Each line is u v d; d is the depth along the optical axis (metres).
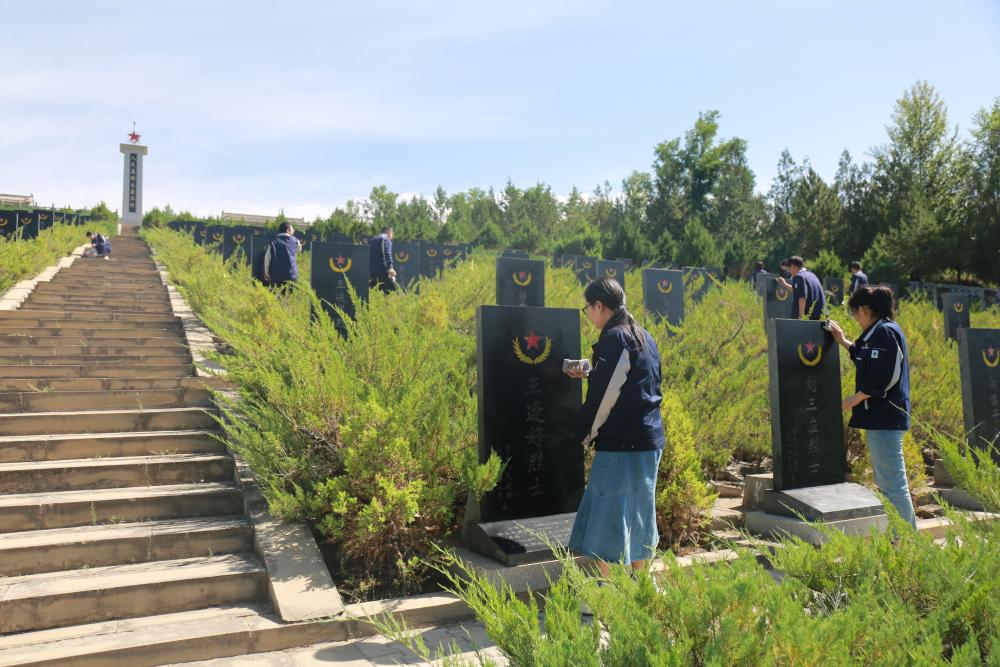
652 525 3.66
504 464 4.41
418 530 4.31
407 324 5.87
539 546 4.09
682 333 7.92
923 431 6.88
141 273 14.59
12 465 5.07
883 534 2.45
